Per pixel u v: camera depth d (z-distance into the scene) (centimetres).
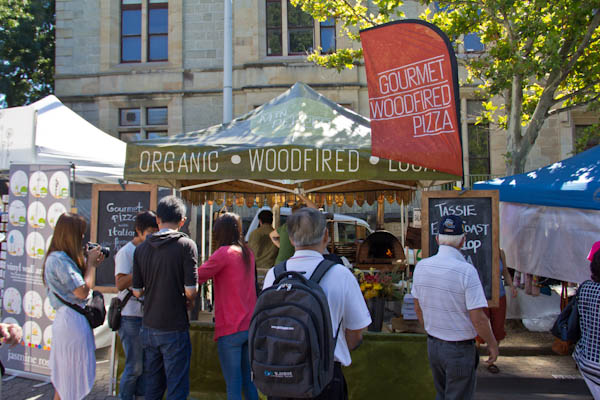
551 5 791
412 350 422
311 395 227
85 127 811
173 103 1598
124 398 407
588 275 580
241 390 377
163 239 358
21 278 527
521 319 738
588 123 1505
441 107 398
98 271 491
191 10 1605
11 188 532
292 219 269
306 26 1587
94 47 1623
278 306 237
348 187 714
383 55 420
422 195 440
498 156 1512
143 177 458
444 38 392
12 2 1786
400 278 594
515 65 763
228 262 369
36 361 517
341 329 261
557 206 590
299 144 440
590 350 302
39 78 1966
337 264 263
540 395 500
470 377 316
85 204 854
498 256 421
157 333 356
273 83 1558
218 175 444
